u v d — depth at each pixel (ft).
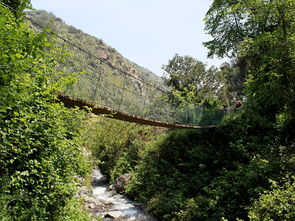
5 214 8.08
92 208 22.76
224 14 47.11
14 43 7.53
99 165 42.29
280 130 26.21
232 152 26.99
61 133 12.67
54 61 13.89
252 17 34.06
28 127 10.39
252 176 18.98
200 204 20.06
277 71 23.44
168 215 20.71
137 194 27.84
